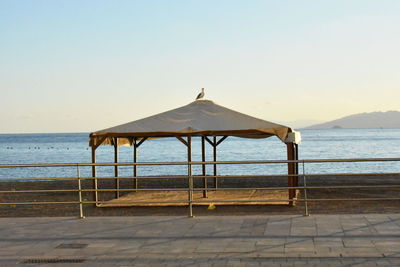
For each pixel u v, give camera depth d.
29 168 38.56
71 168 38.25
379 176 21.20
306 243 7.76
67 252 7.78
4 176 32.19
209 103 15.27
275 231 8.70
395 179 19.50
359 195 14.72
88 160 50.78
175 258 7.21
